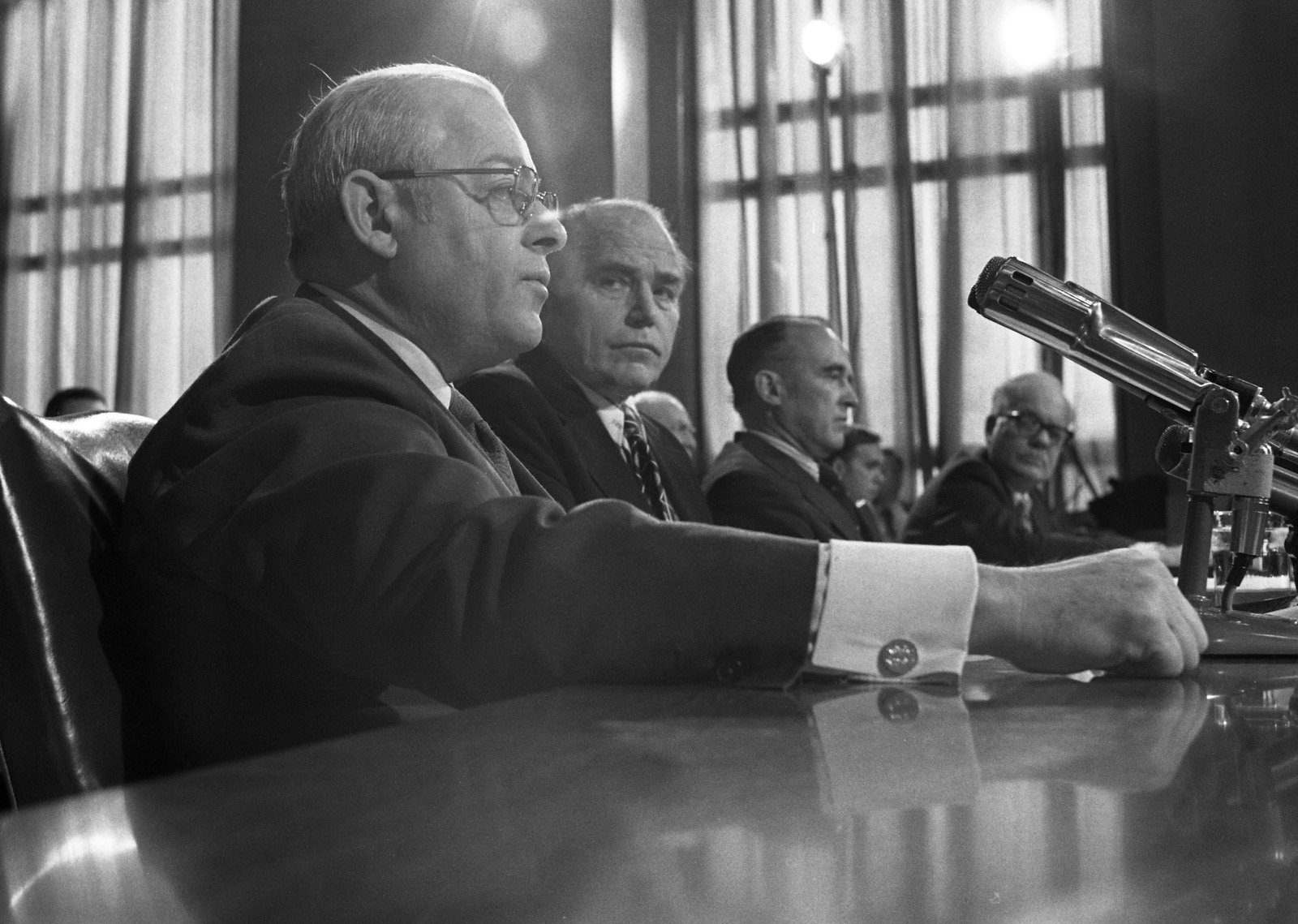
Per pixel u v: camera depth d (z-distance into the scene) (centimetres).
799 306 713
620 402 209
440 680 67
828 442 262
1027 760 33
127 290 775
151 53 779
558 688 60
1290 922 16
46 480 85
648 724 42
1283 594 115
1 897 17
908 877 19
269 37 743
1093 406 657
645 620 63
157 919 16
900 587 63
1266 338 638
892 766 32
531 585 64
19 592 81
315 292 104
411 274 102
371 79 105
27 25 805
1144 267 659
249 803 25
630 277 204
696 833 22
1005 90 686
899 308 698
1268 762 33
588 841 21
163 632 82
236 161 754
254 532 73
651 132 724
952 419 682
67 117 797
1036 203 674
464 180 102
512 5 676
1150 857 21
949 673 63
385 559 69
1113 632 64
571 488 172
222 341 758
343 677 86
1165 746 36
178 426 86
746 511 235
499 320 104
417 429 80
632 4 720
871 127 709
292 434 78
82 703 82
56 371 790
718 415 714
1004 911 17
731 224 722
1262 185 642
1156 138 660
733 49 724
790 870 19
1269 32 645
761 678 62
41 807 24
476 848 21
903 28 706
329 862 19
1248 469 91
